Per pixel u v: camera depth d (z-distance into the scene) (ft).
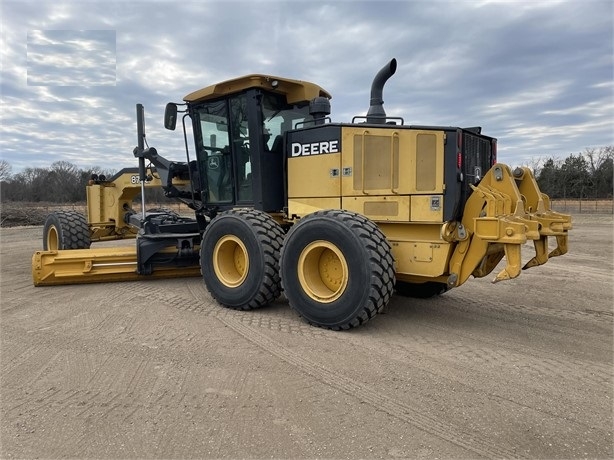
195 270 24.04
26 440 8.54
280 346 13.19
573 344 13.73
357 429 8.82
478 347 13.33
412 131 15.39
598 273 26.73
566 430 8.82
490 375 11.29
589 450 8.18
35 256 21.70
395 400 9.95
